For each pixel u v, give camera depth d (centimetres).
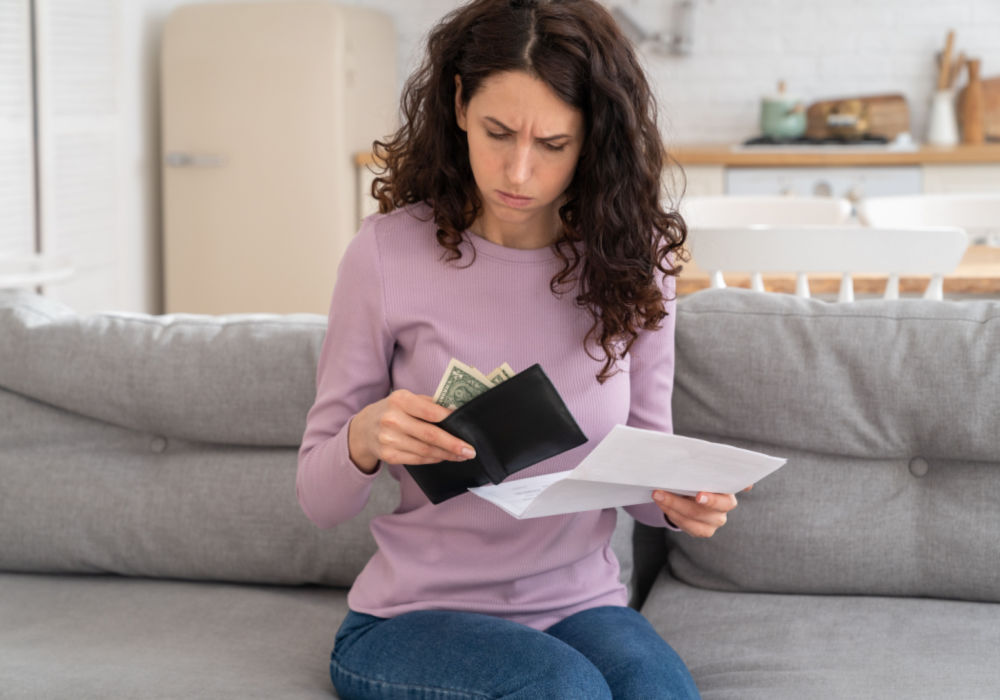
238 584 202
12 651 171
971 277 284
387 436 137
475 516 153
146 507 201
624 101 142
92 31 462
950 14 541
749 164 496
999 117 535
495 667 136
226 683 159
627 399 158
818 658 169
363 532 194
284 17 488
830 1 550
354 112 503
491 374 144
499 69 139
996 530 185
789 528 190
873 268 262
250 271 505
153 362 202
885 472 192
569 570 158
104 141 475
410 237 154
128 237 496
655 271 159
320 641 178
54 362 204
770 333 194
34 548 203
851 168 489
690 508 146
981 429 184
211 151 501
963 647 170
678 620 187
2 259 356
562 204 156
